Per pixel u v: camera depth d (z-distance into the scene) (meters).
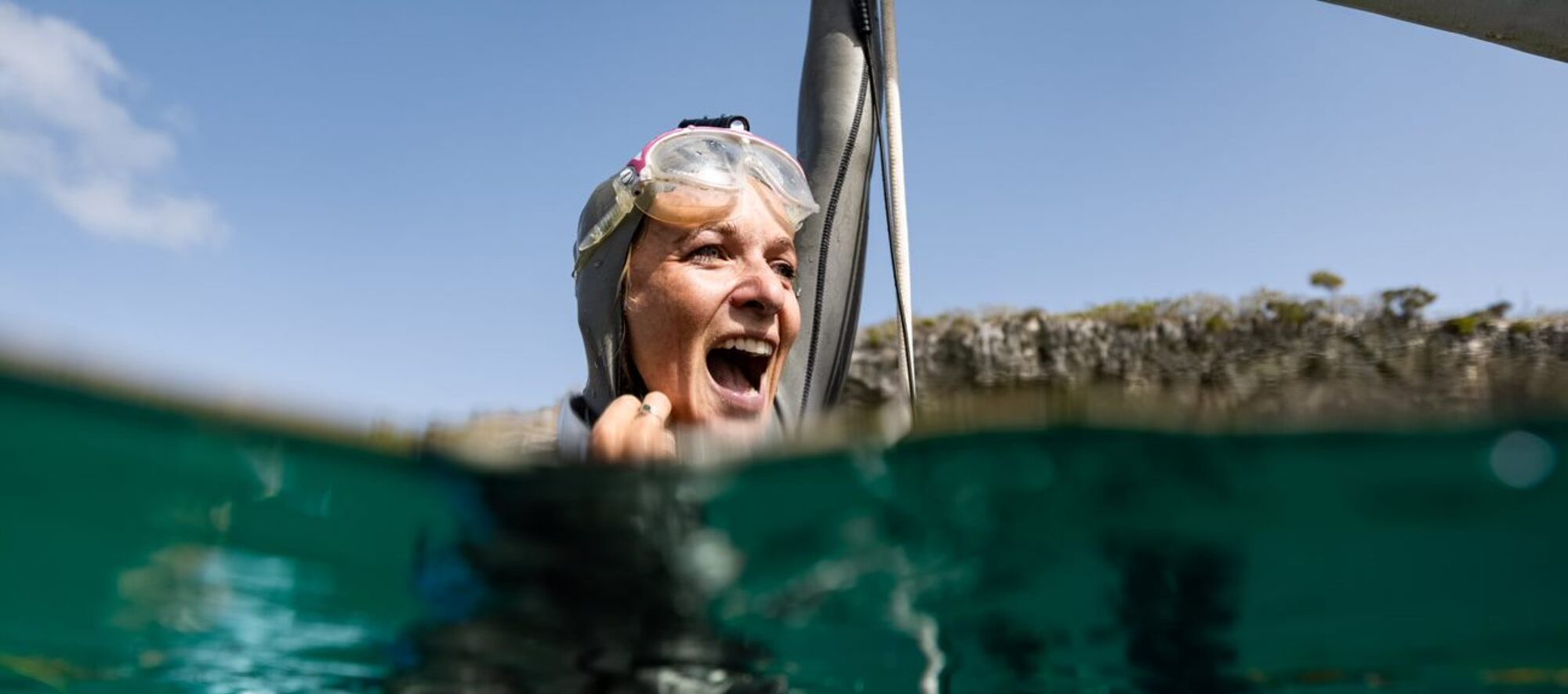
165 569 0.52
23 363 0.44
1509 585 0.59
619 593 0.56
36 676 0.60
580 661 0.57
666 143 0.74
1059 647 0.63
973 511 0.55
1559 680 0.68
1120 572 0.58
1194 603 0.60
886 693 0.65
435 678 0.59
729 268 0.71
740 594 0.57
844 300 0.92
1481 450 0.52
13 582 0.52
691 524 0.55
